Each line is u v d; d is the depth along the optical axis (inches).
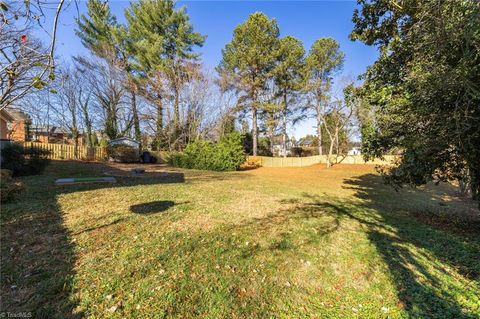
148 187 299.6
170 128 810.8
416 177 184.2
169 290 96.7
